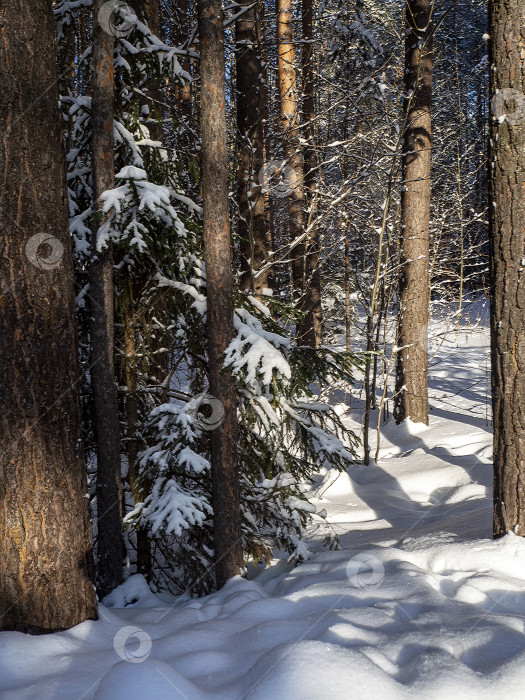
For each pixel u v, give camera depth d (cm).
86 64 428
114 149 434
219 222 394
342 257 1480
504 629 276
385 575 356
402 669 250
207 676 262
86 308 442
